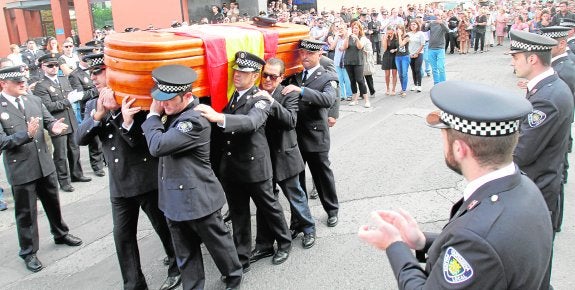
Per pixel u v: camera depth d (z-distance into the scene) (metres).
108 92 3.33
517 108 1.56
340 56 10.50
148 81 3.12
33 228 4.45
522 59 3.21
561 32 4.54
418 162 6.37
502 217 1.52
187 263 3.54
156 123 3.18
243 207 4.04
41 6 24.23
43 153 4.52
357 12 19.03
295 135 4.26
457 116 1.61
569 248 4.06
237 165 3.84
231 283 3.72
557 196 3.29
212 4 17.77
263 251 4.31
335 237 4.54
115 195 3.64
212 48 3.37
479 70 13.29
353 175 6.08
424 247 1.97
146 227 5.21
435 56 10.93
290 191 4.30
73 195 6.37
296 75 4.61
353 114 9.34
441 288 1.54
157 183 3.70
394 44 10.55
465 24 17.20
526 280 1.52
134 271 3.76
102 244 4.90
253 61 3.55
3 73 4.40
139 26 17.97
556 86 3.13
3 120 4.38
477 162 1.62
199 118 3.20
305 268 4.06
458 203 1.75
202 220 3.42
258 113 3.54
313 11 19.41
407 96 10.71
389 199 5.25
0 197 6.05
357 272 3.93
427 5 23.20
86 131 3.57
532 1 26.64
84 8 20.33
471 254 1.50
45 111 4.72
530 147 3.15
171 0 17.23
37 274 4.38
